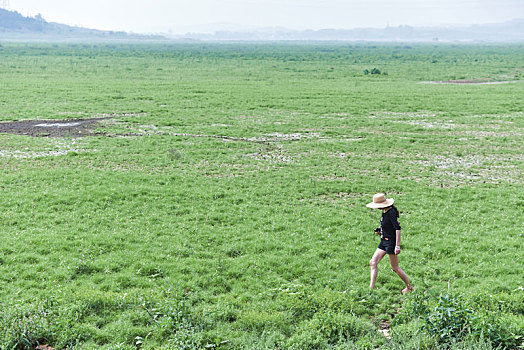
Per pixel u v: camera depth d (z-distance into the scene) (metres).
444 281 11.52
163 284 11.10
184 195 17.72
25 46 183.75
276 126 32.44
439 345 8.69
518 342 8.66
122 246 13.17
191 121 33.88
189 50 178.62
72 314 9.53
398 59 125.00
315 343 8.70
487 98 46.91
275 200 17.48
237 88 53.31
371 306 10.37
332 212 16.33
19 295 10.38
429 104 42.94
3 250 12.59
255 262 12.39
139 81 60.06
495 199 17.73
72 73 69.19
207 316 9.48
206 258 12.69
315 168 22.03
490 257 12.77
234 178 20.17
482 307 9.44
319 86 56.94
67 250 12.81
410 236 14.29
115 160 22.73
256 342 8.77
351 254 12.97
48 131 29.70
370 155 24.86
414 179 20.58
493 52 179.38
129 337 8.94
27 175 19.52
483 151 25.89
